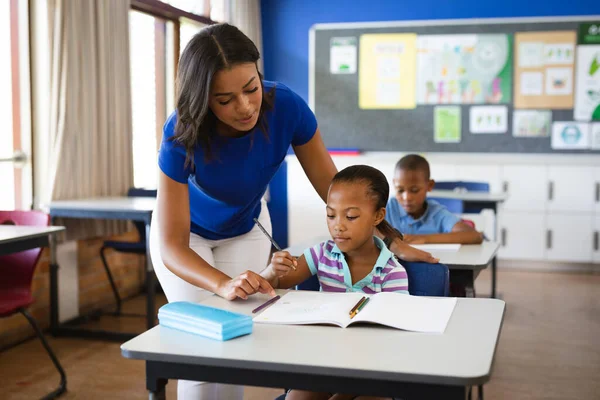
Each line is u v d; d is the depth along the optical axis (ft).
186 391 5.41
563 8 18.42
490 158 18.92
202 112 4.45
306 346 3.72
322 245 5.61
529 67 18.58
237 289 4.56
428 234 8.46
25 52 12.05
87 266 13.29
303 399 4.81
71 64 12.26
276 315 4.31
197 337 3.93
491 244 8.36
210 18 18.07
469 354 3.55
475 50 18.84
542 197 18.28
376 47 19.47
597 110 18.30
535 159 18.65
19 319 11.35
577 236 18.16
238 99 4.43
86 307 13.29
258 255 6.19
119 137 13.60
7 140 12.11
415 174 8.92
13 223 9.29
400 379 3.30
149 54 16.48
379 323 4.06
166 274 5.62
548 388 9.17
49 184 12.07
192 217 5.75
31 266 8.49
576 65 18.35
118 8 13.47
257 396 8.98
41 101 12.21
